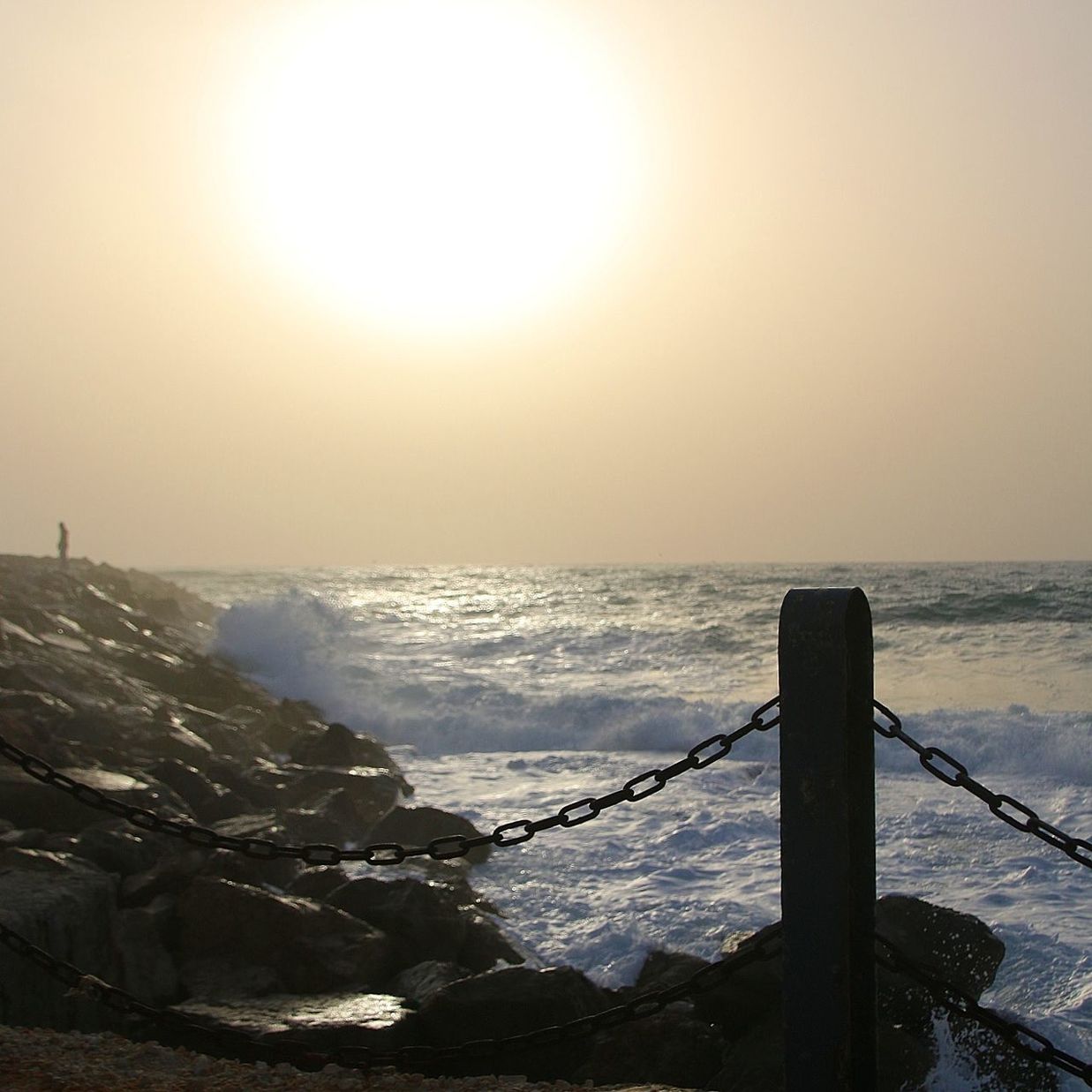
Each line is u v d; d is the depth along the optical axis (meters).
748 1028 7.95
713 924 10.20
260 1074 5.41
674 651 33.22
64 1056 5.61
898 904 8.21
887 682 27.58
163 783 12.03
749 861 12.16
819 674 4.25
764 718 22.00
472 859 12.16
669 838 12.94
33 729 11.62
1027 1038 7.66
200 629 33.72
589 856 12.35
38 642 18.44
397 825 12.60
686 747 21.53
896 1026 7.48
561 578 81.62
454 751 22.44
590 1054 7.54
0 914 7.39
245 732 18.44
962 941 8.01
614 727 22.44
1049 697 25.17
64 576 33.31
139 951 8.12
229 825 11.32
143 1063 5.58
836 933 4.20
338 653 29.97
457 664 30.44
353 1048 5.43
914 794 15.36
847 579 61.22
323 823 12.67
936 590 39.53
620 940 9.90
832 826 4.22
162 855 9.62
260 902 8.36
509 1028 7.42
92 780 10.59
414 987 8.20
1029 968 9.08
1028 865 11.75
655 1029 7.60
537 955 9.80
